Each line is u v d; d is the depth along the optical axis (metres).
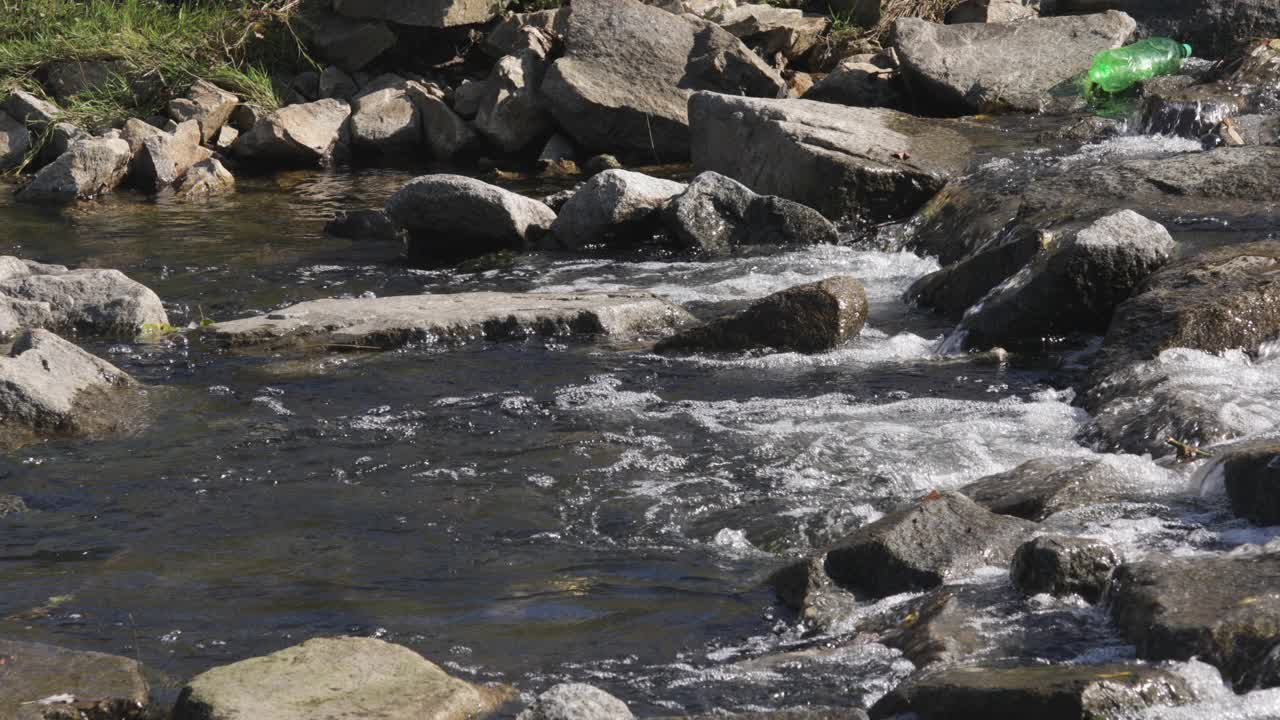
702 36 23.09
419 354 12.55
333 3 25.30
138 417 10.80
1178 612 6.10
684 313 13.72
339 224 18.41
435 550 8.23
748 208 16.89
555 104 22.59
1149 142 18.02
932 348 12.38
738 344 12.45
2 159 23.22
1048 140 18.84
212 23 25.58
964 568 7.20
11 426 10.29
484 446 10.02
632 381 11.57
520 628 7.17
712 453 9.67
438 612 7.39
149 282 15.92
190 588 7.78
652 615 7.27
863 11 25.62
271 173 22.89
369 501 9.02
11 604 7.59
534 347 12.73
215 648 7.04
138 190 21.92
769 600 7.41
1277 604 6.00
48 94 24.69
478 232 17.19
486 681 6.58
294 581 7.84
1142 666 5.80
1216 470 8.06
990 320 12.06
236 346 12.88
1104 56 21.83
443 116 23.55
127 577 7.95
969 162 17.73
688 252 16.70
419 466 9.65
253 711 5.95
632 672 6.62
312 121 23.44
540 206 17.45
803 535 8.20
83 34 25.00
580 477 9.34
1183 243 12.85
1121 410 9.55
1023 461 9.19
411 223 17.20
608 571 7.86
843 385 11.21
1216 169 14.92
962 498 7.68
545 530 8.48
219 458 9.88
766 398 10.95
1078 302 11.75
